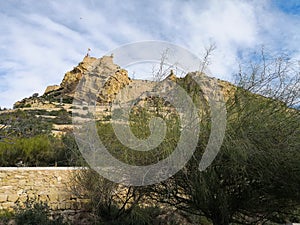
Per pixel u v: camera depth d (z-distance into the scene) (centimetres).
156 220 616
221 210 475
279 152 408
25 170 730
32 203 620
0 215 629
